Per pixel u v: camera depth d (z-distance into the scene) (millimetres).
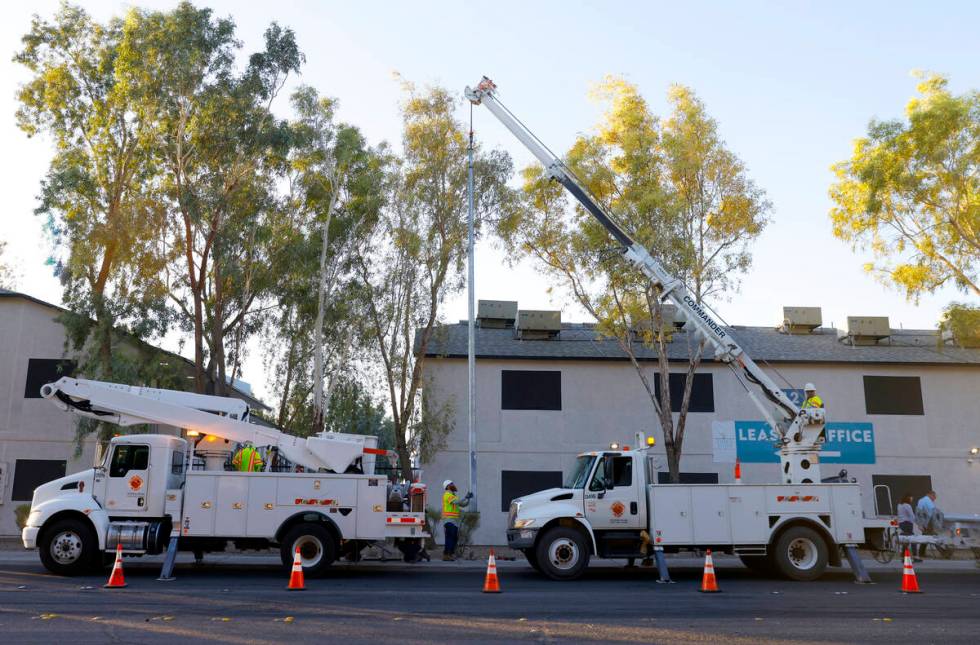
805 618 10211
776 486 15375
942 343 28375
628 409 27438
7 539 24188
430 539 21953
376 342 26250
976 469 27547
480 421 26875
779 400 17094
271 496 14633
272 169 26906
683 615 10391
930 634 9070
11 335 27047
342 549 15203
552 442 26953
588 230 23047
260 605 10875
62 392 15039
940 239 24422
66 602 10891
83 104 26500
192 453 14906
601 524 15359
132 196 25156
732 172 23953
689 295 18203
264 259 26391
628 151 23125
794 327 31688
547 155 19672
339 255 26797
